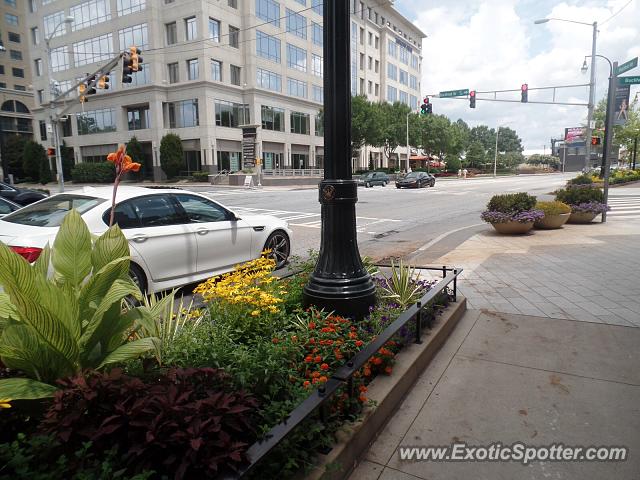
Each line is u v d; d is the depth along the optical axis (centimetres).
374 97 7175
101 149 5294
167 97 4741
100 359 281
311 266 555
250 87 4856
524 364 408
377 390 326
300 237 1276
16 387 232
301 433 247
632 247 968
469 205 2261
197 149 4691
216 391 243
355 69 6506
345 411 291
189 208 663
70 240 307
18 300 236
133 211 597
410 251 997
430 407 339
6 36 7788
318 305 427
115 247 312
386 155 7281
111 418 203
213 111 4588
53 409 213
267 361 285
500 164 10612
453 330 492
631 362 410
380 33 7200
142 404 207
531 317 530
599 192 1420
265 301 381
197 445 186
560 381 377
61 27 5325
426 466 275
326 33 418
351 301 421
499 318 529
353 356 319
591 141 2800
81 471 195
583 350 437
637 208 1870
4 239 511
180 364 300
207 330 351
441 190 3616
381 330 395
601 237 1106
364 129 5472
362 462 279
